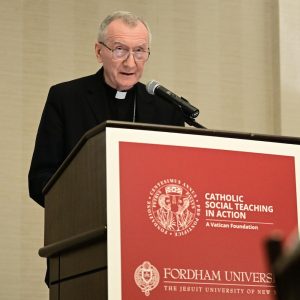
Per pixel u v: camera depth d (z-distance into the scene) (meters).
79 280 5.07
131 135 4.74
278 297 2.18
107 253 4.52
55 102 7.94
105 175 4.63
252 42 13.45
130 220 4.61
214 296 4.71
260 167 5.03
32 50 12.09
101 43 7.89
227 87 13.16
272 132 13.30
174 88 12.86
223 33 13.31
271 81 13.42
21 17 12.12
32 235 11.52
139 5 12.90
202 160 4.88
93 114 7.94
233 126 13.09
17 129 11.76
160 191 4.72
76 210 5.14
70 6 12.44
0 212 11.42
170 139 4.83
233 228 4.86
